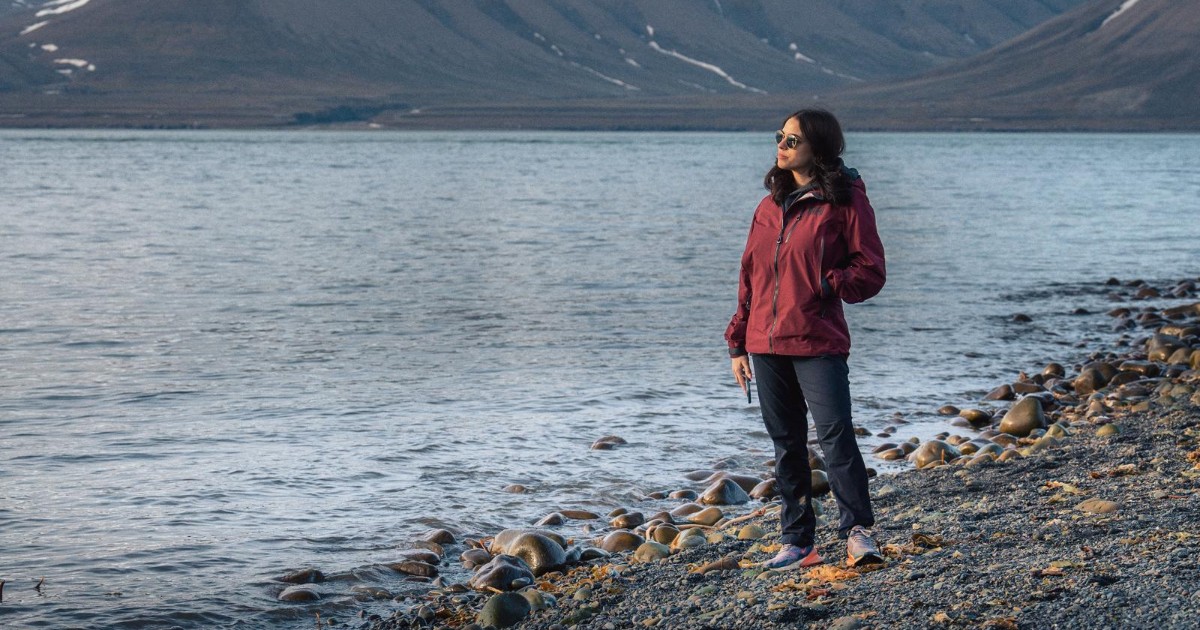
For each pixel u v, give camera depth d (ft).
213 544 25.99
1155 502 22.93
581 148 523.70
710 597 19.66
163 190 195.83
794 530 20.36
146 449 35.04
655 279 82.23
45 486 30.71
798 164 18.06
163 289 75.87
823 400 18.58
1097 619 15.69
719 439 37.27
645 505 30.01
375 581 23.91
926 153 467.11
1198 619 15.28
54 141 587.27
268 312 65.92
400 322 62.39
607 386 45.42
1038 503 24.54
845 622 16.69
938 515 24.18
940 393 45.06
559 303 70.18
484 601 21.97
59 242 106.83
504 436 37.11
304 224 129.80
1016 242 111.96
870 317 65.05
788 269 18.20
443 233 119.24
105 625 21.07
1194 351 48.29
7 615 21.42
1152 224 133.90
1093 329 61.72
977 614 16.37
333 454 34.53
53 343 55.11
